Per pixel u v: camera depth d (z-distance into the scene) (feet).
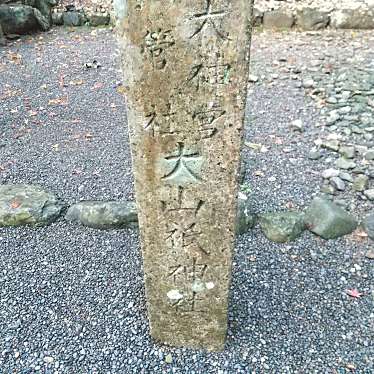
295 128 11.59
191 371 6.15
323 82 13.97
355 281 7.42
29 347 6.47
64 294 7.28
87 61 15.97
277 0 18.95
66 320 6.84
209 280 5.77
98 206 8.73
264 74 14.71
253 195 9.36
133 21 4.15
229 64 4.29
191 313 6.11
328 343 6.45
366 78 14.01
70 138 11.53
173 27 4.14
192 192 5.06
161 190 5.08
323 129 11.58
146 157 4.88
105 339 6.57
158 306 6.12
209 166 4.87
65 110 12.88
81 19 19.31
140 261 7.88
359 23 17.90
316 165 10.25
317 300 7.09
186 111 4.56
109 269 7.74
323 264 7.75
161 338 6.47
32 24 18.47
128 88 4.50
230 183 4.96
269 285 7.34
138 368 6.20
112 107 13.03
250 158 10.53
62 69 15.42
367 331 6.60
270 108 12.71
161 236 5.45
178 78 4.39
